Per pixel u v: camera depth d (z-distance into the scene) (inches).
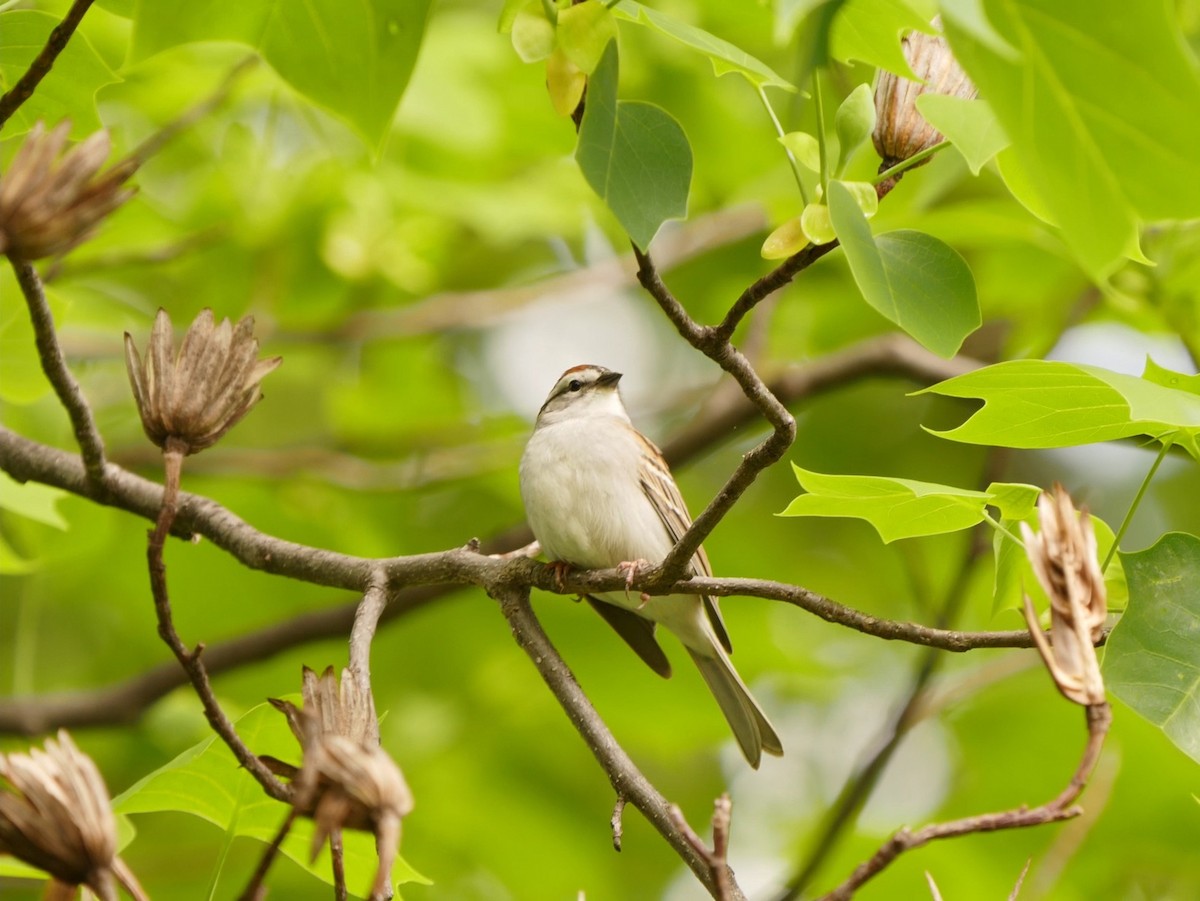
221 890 458.3
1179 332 406.0
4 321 329.4
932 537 569.6
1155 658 207.0
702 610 357.1
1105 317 494.6
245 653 428.5
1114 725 489.4
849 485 223.1
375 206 456.8
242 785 223.3
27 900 440.1
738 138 484.7
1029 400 215.2
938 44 206.5
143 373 186.1
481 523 550.3
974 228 401.7
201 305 493.0
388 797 136.4
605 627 514.0
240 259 486.6
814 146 191.9
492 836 514.6
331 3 204.1
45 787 134.7
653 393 589.3
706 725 526.9
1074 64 124.3
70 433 405.4
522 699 518.0
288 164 458.9
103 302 486.3
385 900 154.5
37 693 557.0
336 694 163.3
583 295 505.7
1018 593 236.1
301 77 211.8
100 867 135.6
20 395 338.6
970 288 185.3
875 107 207.5
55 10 285.0
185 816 489.4
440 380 555.5
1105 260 134.4
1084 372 203.6
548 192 475.2
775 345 537.6
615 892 538.9
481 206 455.5
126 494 315.3
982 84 130.7
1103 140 128.1
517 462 485.7
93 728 420.8
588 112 171.8
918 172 422.3
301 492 483.8
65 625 564.4
